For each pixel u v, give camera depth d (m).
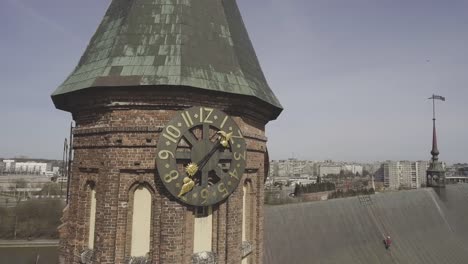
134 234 10.91
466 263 36.12
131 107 11.00
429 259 32.97
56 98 12.25
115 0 13.77
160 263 10.57
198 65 11.55
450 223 41.28
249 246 12.82
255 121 13.36
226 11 13.65
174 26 12.00
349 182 175.75
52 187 123.38
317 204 27.97
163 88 10.85
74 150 12.48
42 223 89.81
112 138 10.98
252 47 14.91
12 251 76.88
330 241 26.38
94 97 11.30
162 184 10.81
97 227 10.98
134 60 11.34
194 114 10.92
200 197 10.84
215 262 11.27
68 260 12.04
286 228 23.92
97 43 12.62
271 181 199.75
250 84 12.48
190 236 11.01
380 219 33.00
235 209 11.76
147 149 10.95
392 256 29.80
